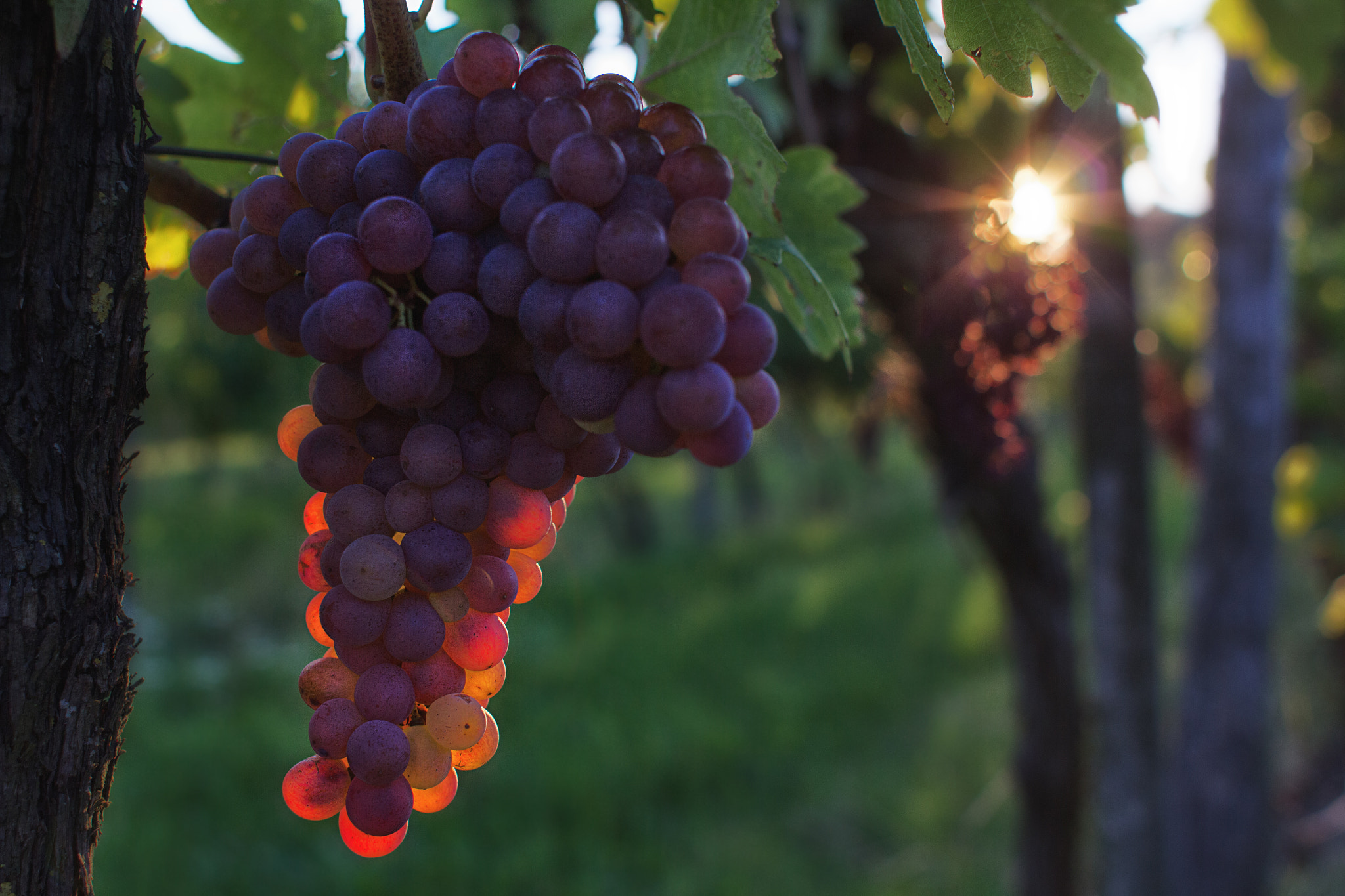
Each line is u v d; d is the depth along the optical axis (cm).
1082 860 363
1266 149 373
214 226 91
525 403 74
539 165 70
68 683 71
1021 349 188
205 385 1070
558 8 144
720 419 62
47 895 72
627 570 1483
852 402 368
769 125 189
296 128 112
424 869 644
